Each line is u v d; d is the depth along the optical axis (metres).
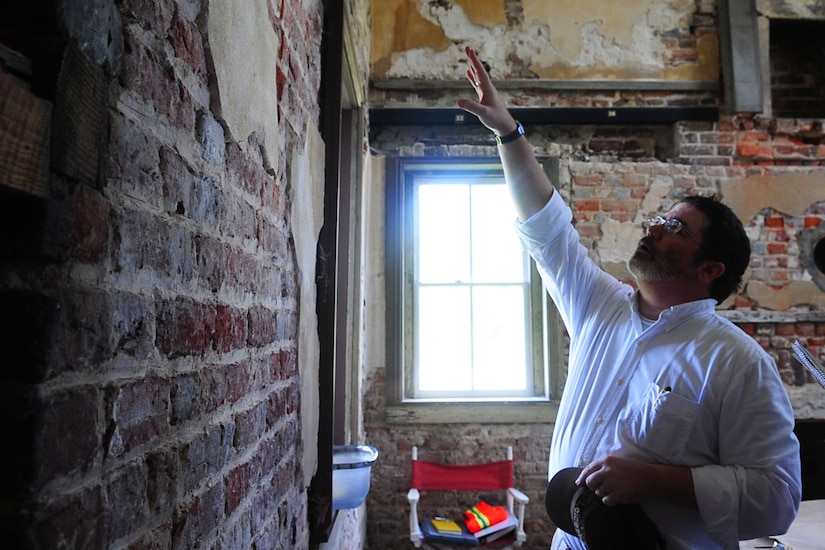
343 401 2.63
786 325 3.33
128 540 0.57
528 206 1.70
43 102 0.43
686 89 3.46
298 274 1.38
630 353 1.45
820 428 2.11
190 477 0.73
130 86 0.58
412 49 3.45
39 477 0.43
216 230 0.83
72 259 0.47
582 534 1.22
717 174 3.40
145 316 0.61
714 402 1.29
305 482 1.46
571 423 1.50
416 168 3.48
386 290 3.35
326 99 1.72
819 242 3.45
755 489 1.19
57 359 0.45
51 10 0.44
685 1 3.53
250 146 1.00
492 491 3.29
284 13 1.25
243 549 0.95
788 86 3.65
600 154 3.50
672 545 1.25
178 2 0.70
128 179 0.57
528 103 3.46
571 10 3.50
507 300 3.45
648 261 1.48
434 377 3.41
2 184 0.39
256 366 1.04
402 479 3.26
